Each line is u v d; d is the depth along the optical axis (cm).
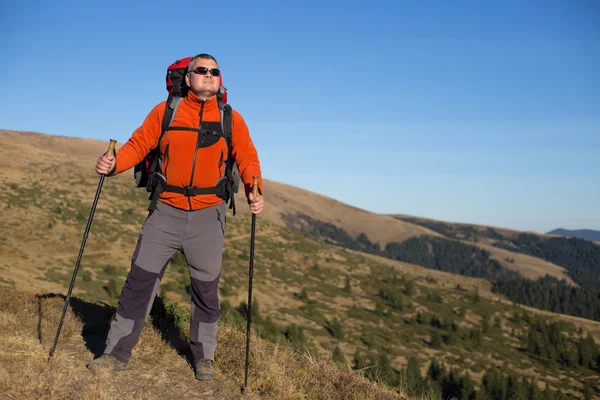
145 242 373
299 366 455
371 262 13988
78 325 480
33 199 8638
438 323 10919
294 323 8106
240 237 12188
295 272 11131
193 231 376
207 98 366
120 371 376
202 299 389
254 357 435
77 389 331
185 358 429
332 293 10581
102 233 7975
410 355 8606
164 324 504
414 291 12656
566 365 10700
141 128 373
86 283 5706
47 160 12600
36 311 495
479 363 9406
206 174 369
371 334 9006
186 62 375
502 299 19475
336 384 432
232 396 373
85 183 11231
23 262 5825
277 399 379
